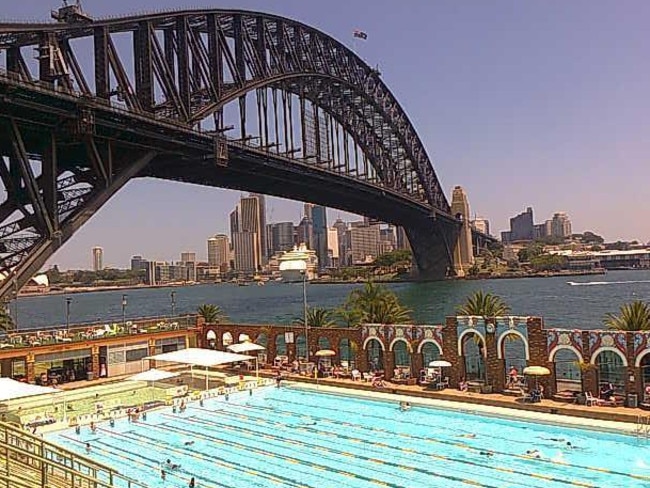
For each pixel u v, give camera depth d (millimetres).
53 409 43812
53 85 52812
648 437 31797
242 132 89812
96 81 59312
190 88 74438
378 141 159000
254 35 98125
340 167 121688
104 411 41844
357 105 146125
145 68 66812
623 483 26656
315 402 44188
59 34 56094
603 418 34812
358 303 58875
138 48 67250
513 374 42531
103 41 59688
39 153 59406
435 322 107625
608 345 36719
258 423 38844
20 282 49219
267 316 137250
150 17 67312
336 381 47875
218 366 58000
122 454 33375
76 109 53375
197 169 85250
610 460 29578
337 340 51094
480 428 35875
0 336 53031
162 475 29344
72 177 59938
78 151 61781
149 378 44938
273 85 105000
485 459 30359
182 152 71875
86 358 54406
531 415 36250
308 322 59562
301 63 112250
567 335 38188
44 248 51219
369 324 48781
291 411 41688
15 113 50188
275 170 95500
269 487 27984
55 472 22062
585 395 37250
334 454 32219
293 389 48500
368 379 47500
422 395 42688
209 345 61031
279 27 106188
